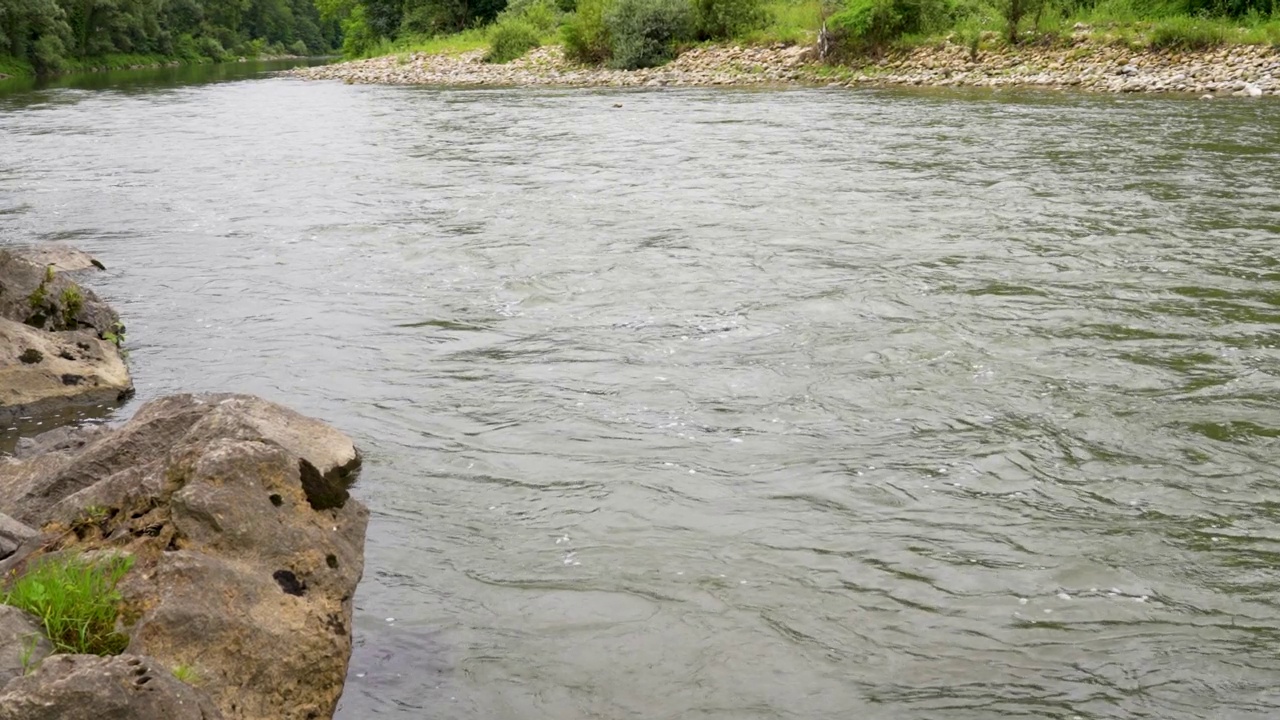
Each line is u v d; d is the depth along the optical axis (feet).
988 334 25.88
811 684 13.57
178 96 119.24
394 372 24.80
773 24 120.37
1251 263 31.24
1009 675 13.66
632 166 52.49
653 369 24.32
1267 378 22.84
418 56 160.35
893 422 21.17
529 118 78.28
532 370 24.58
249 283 32.68
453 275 32.78
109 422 22.61
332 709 13.29
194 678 12.44
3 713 10.71
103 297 31.55
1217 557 16.24
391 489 18.90
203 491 14.74
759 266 32.53
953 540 16.87
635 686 13.62
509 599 15.52
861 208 40.19
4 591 14.10
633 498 18.40
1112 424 20.80
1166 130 57.57
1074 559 16.24
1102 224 36.40
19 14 183.62
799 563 16.30
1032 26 96.37
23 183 53.47
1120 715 12.87
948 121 65.16
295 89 127.95
